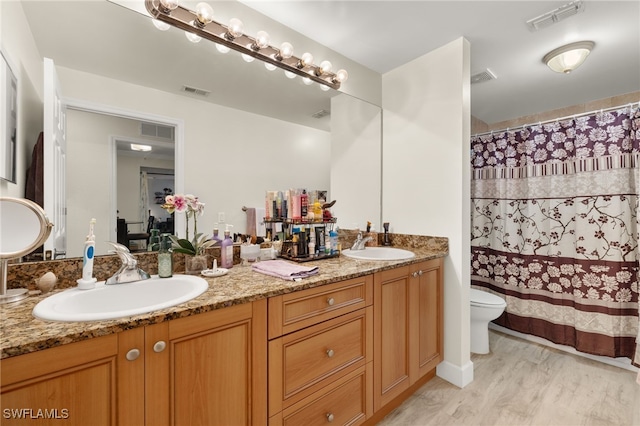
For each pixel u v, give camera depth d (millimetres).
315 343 1259
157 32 1365
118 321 795
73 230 1155
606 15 1653
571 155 2295
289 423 1170
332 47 2035
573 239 2295
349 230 2256
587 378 1971
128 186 1302
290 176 1911
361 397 1459
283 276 1267
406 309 1713
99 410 769
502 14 1672
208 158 1561
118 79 1277
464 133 1911
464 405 1713
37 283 1023
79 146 1177
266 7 1632
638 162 1996
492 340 2568
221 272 1332
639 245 2002
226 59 1601
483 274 2824
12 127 1005
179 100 1456
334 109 2121
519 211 2584
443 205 2008
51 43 1112
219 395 982
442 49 2014
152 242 1359
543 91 2697
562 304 2359
